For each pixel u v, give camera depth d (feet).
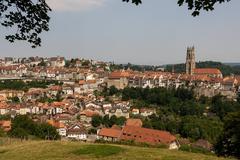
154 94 620.49
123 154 101.45
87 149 108.37
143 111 554.05
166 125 449.89
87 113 537.65
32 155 107.86
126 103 608.19
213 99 596.70
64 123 463.83
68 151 108.78
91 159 98.43
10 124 348.59
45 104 597.11
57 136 306.96
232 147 155.94
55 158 101.71
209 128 419.33
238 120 155.84
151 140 333.01
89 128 481.87
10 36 50.96
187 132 422.00
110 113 555.69
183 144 355.15
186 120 460.96
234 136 153.58
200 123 439.22
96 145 114.42
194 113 528.22
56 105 583.17
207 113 532.73
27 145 123.95
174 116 518.78
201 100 606.14
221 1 43.42
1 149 123.03
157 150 108.37
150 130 344.08
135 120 469.57
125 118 517.14
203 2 43.32
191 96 613.93
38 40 52.13
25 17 50.31
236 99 609.01
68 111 561.43
